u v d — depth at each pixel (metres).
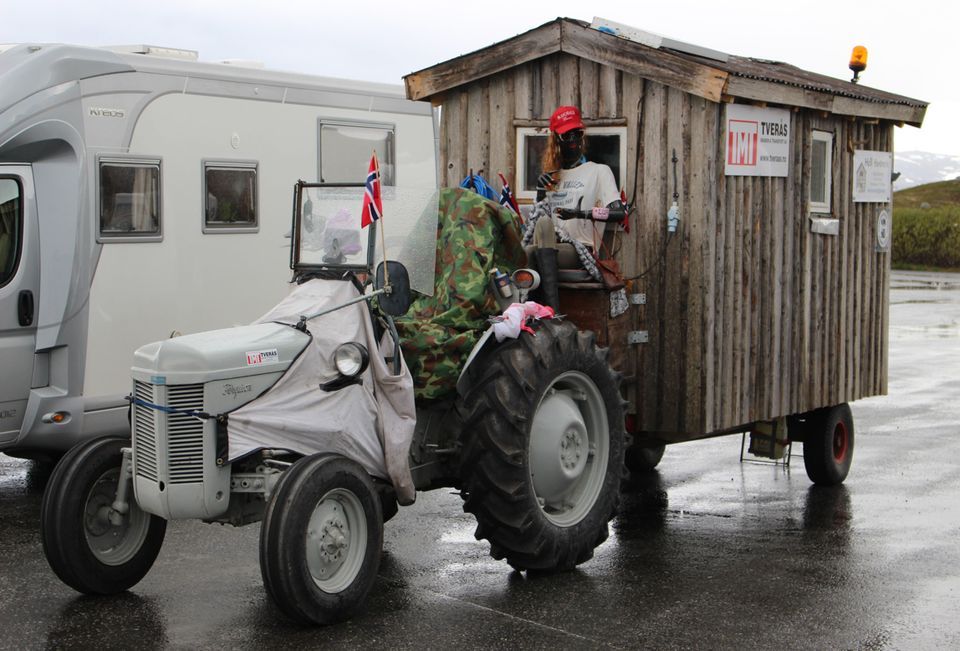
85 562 5.69
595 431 6.55
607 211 7.19
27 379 8.27
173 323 9.27
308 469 5.21
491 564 6.45
